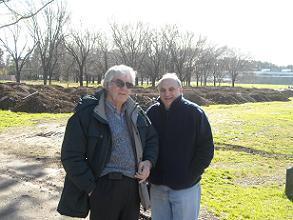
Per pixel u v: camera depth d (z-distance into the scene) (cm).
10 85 2870
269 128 2000
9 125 1708
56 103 2436
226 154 1274
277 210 705
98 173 357
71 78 7550
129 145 369
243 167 1094
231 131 1845
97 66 6450
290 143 1582
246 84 11250
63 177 862
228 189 842
